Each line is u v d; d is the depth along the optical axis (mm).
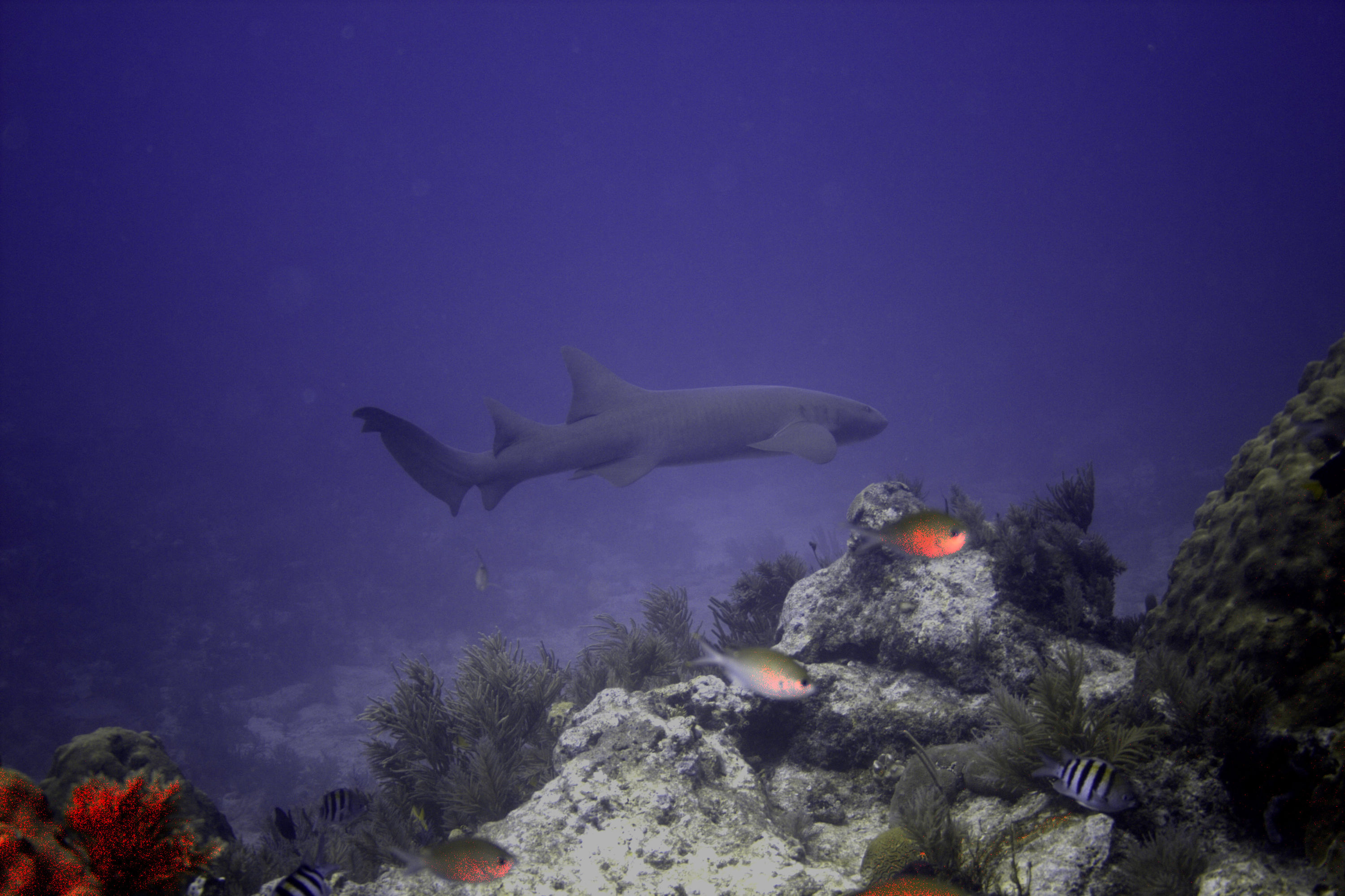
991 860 2865
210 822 4160
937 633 4262
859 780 3980
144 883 2555
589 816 3477
